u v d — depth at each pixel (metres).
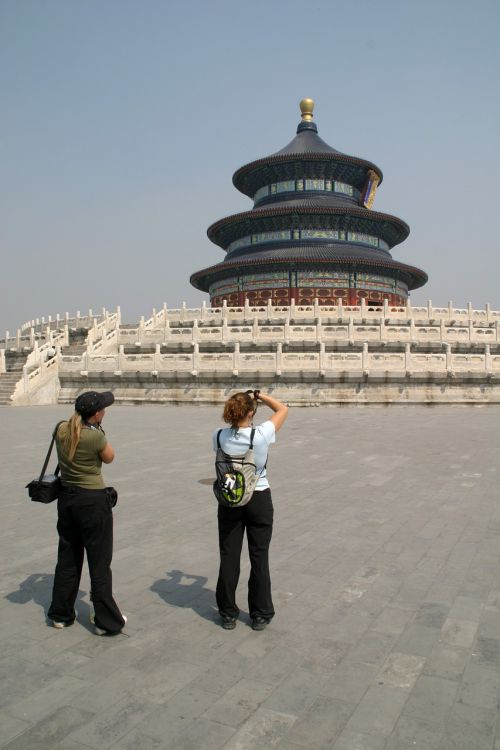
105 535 7.07
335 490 15.20
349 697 5.69
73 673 6.16
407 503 13.76
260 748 4.93
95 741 5.02
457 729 5.19
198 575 9.16
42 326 71.38
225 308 59.62
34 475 17.48
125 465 19.08
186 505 13.66
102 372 45.75
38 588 8.66
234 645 6.80
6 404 44.84
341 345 49.66
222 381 43.28
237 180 94.00
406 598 8.17
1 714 5.42
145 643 6.86
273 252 81.31
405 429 28.50
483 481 16.20
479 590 8.45
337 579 8.91
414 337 51.09
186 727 5.21
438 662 6.38
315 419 33.41
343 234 84.44
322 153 85.00
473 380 42.31
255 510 7.32
